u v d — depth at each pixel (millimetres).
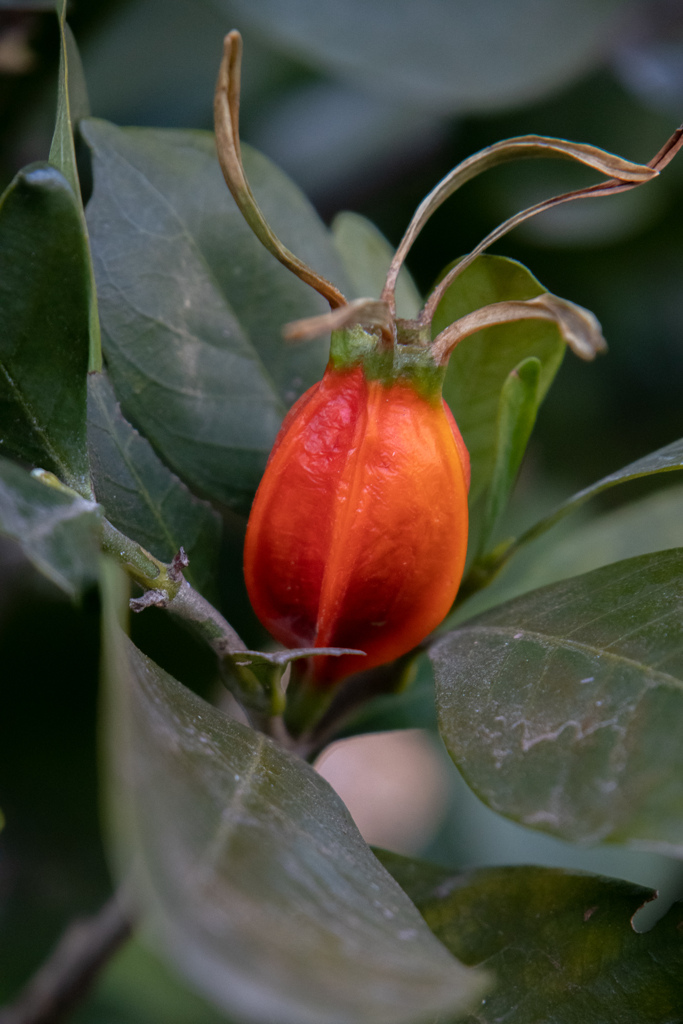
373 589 242
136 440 265
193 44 436
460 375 270
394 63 344
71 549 220
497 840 464
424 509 239
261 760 236
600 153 243
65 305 239
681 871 422
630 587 246
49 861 362
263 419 280
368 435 238
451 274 240
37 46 327
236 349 280
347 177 435
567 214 390
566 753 229
